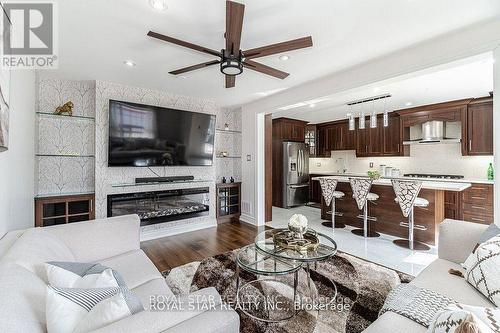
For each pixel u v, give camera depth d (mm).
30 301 870
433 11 1809
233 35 1691
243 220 4863
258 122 4570
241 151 4965
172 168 4055
